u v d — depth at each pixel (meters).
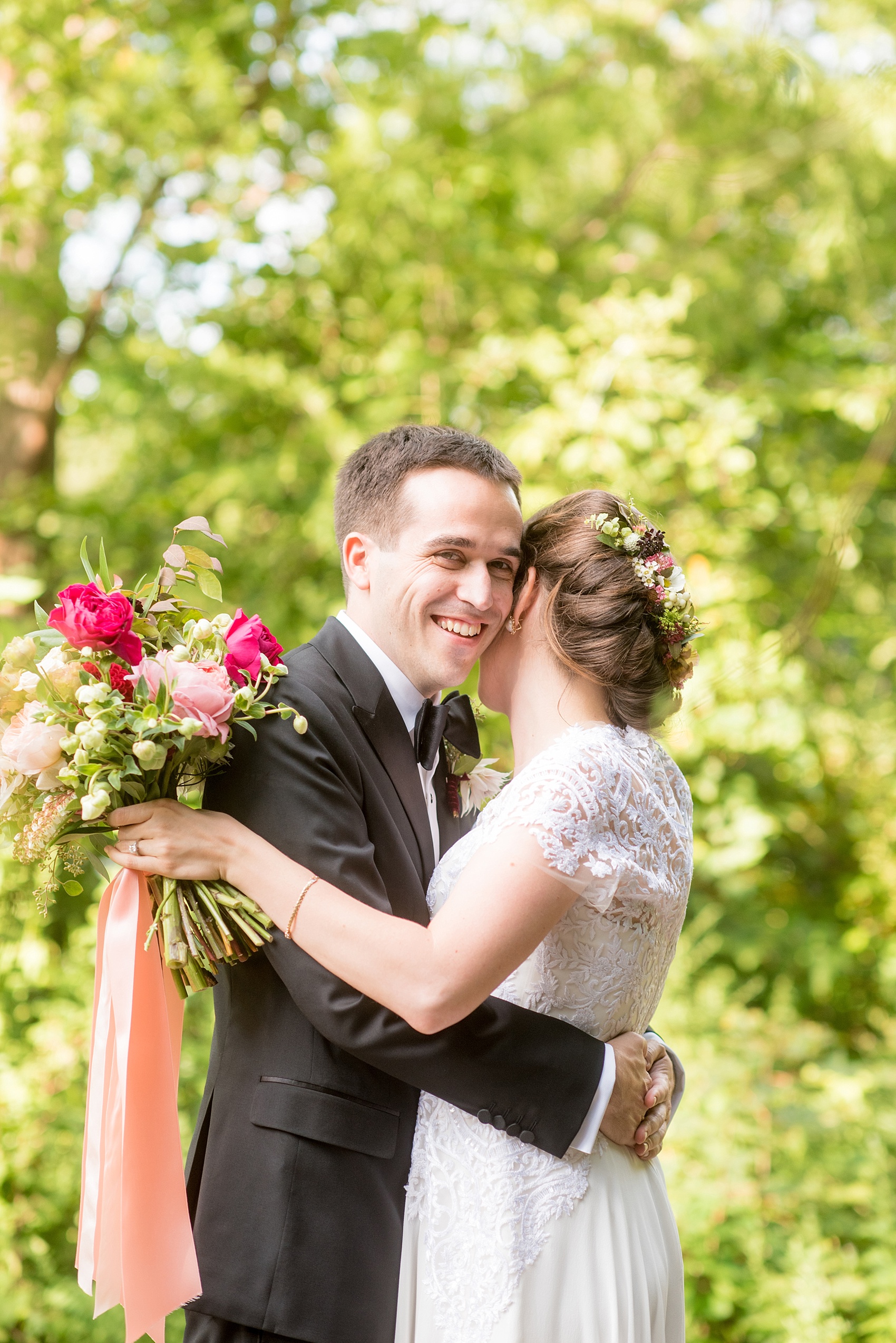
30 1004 3.93
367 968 1.58
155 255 5.78
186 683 1.59
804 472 5.58
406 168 5.07
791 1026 4.66
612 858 1.65
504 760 4.17
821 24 4.48
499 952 1.58
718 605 4.73
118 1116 1.73
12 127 5.05
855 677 6.11
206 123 5.40
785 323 5.99
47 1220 3.29
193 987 1.68
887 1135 3.75
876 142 4.52
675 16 5.56
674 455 4.77
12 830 1.72
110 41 5.26
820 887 6.34
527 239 5.54
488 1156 1.69
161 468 6.08
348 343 5.62
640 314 4.64
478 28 5.86
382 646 1.94
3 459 5.88
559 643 1.84
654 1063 1.87
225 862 1.64
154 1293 1.68
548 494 4.40
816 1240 3.29
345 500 1.99
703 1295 3.15
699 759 5.35
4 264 5.38
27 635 1.70
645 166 5.79
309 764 1.71
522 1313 1.61
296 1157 1.68
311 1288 1.64
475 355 4.89
